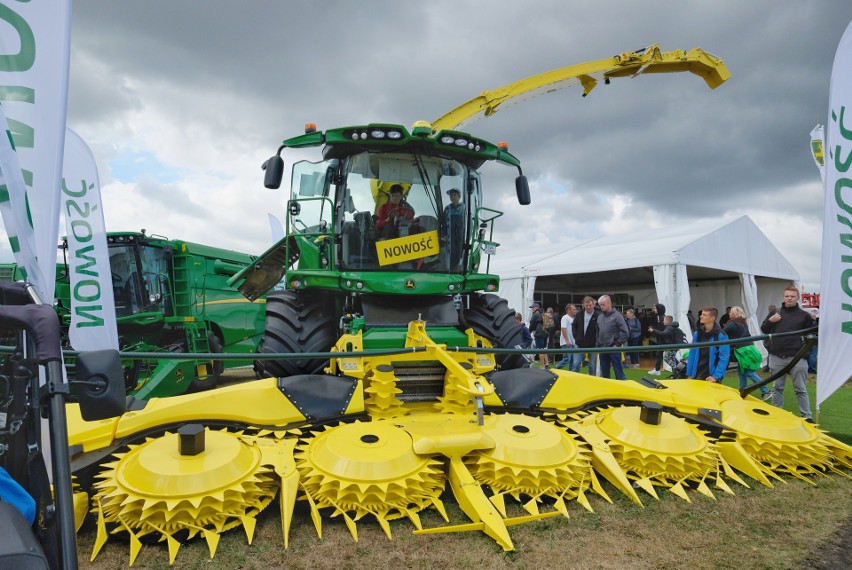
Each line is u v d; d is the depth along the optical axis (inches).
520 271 692.7
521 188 235.3
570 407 184.7
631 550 127.3
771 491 162.6
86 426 138.3
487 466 146.2
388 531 128.2
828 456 179.9
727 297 727.1
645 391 197.6
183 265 430.3
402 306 212.7
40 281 98.0
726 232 594.9
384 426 149.9
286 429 153.1
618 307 810.2
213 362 454.3
